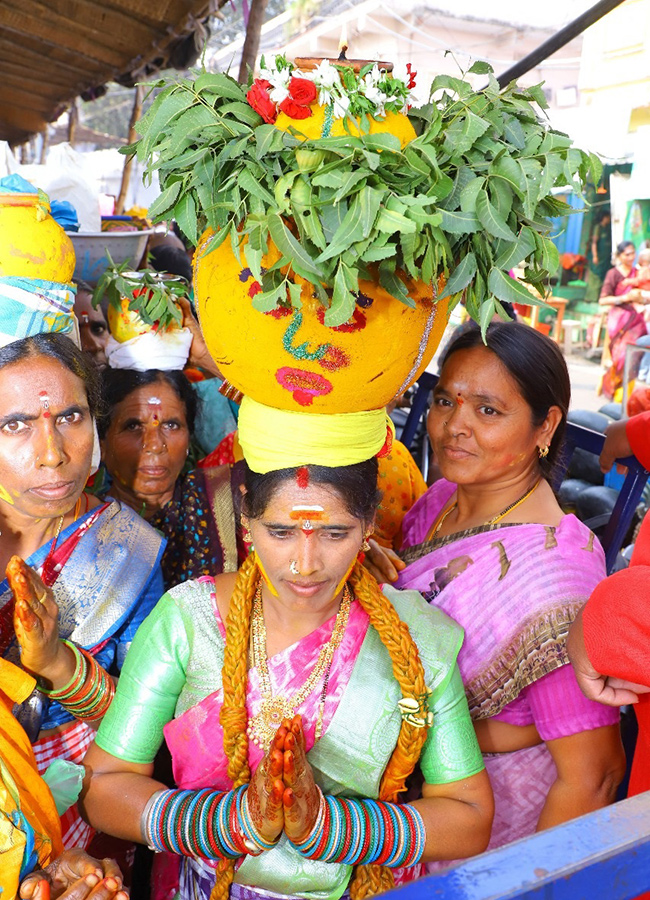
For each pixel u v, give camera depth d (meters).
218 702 1.31
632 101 5.97
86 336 2.25
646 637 1.25
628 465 2.18
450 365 1.70
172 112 1.06
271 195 1.00
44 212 1.46
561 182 1.10
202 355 2.08
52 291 1.45
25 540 1.54
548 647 1.46
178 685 1.37
